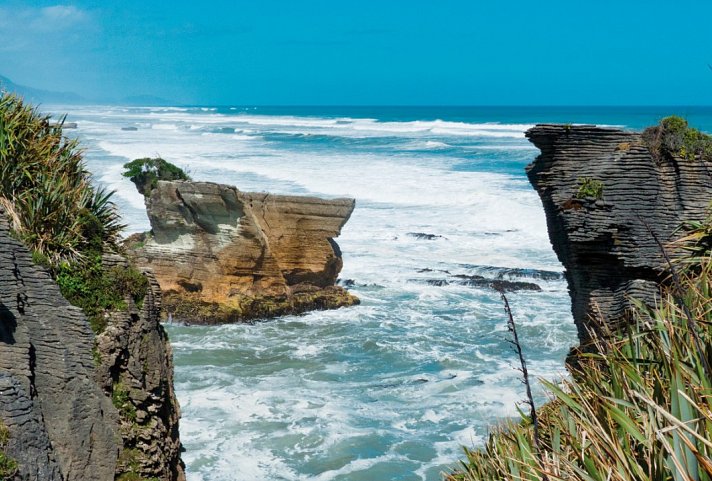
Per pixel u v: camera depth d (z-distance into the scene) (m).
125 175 26.94
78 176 12.77
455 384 20.08
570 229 13.80
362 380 20.69
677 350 6.27
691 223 10.37
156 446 11.30
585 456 5.71
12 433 9.30
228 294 26.25
